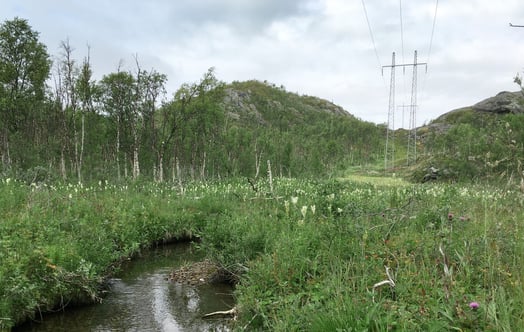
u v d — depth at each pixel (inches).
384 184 925.8
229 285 321.7
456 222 250.7
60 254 280.7
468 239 206.1
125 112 1353.3
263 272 235.5
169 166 1398.9
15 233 301.4
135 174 1133.1
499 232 197.3
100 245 340.2
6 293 224.5
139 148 1321.4
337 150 2337.6
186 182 1027.3
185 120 1259.8
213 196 677.3
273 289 219.8
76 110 1285.7
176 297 296.8
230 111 4215.1
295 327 159.9
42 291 255.8
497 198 233.6
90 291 277.6
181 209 626.8
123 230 434.9
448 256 191.8
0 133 1207.6
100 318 257.8
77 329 240.4
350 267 195.5
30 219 353.4
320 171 1713.8
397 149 3324.3
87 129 1390.3
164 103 1206.9
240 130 1930.4
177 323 249.9
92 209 479.8
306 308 168.7
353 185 849.5
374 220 311.7
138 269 377.7
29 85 1258.0
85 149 1364.4
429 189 568.4
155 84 1196.5
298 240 260.8
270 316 192.9
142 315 262.7
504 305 121.2
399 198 426.9
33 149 1236.5
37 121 1412.4
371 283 184.5
